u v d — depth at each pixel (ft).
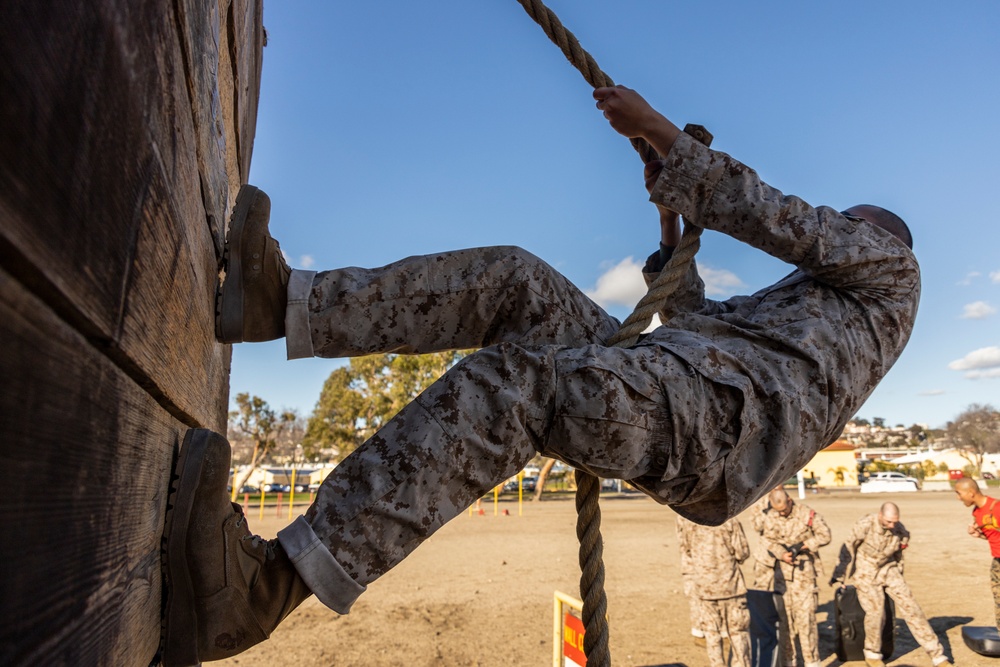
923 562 43.88
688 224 7.28
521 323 6.26
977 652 24.79
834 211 6.60
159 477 4.00
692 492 5.69
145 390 3.60
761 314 6.57
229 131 7.47
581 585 6.66
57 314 2.28
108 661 2.97
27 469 2.00
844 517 71.20
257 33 10.44
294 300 5.61
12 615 1.91
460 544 52.49
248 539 4.59
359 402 130.31
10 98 1.77
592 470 5.31
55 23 2.04
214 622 4.25
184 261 4.11
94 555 2.71
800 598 22.67
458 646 25.90
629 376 5.36
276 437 150.41
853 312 6.51
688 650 25.29
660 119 6.82
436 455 4.83
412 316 5.94
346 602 4.61
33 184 1.91
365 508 4.67
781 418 5.73
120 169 2.70
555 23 7.36
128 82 2.77
